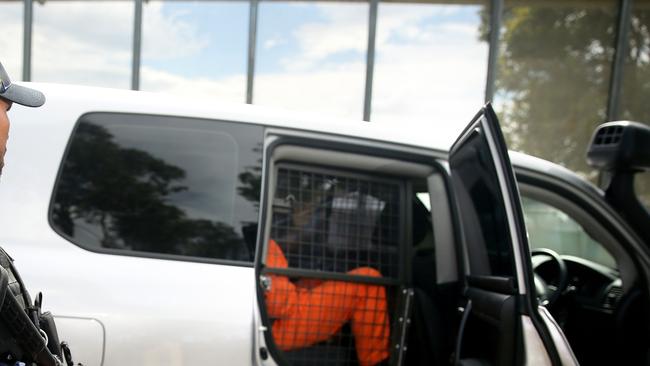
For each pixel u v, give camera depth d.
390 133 2.15
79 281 1.66
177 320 1.68
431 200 2.28
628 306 2.22
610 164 2.12
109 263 1.71
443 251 2.28
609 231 2.20
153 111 1.88
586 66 6.35
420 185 2.38
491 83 6.26
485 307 1.88
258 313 1.77
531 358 1.65
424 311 2.35
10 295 1.02
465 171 2.04
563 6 6.27
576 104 6.38
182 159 1.87
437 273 2.30
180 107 1.91
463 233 2.23
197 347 1.67
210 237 1.83
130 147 1.84
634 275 2.21
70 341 1.59
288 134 2.00
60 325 1.60
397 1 6.19
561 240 3.87
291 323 2.15
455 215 2.24
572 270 2.65
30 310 1.18
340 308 2.22
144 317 1.66
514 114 6.34
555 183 2.21
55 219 1.71
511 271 1.72
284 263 2.12
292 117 2.02
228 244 1.84
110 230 1.76
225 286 1.76
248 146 1.94
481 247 2.03
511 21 6.26
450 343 2.25
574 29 6.30
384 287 2.29
